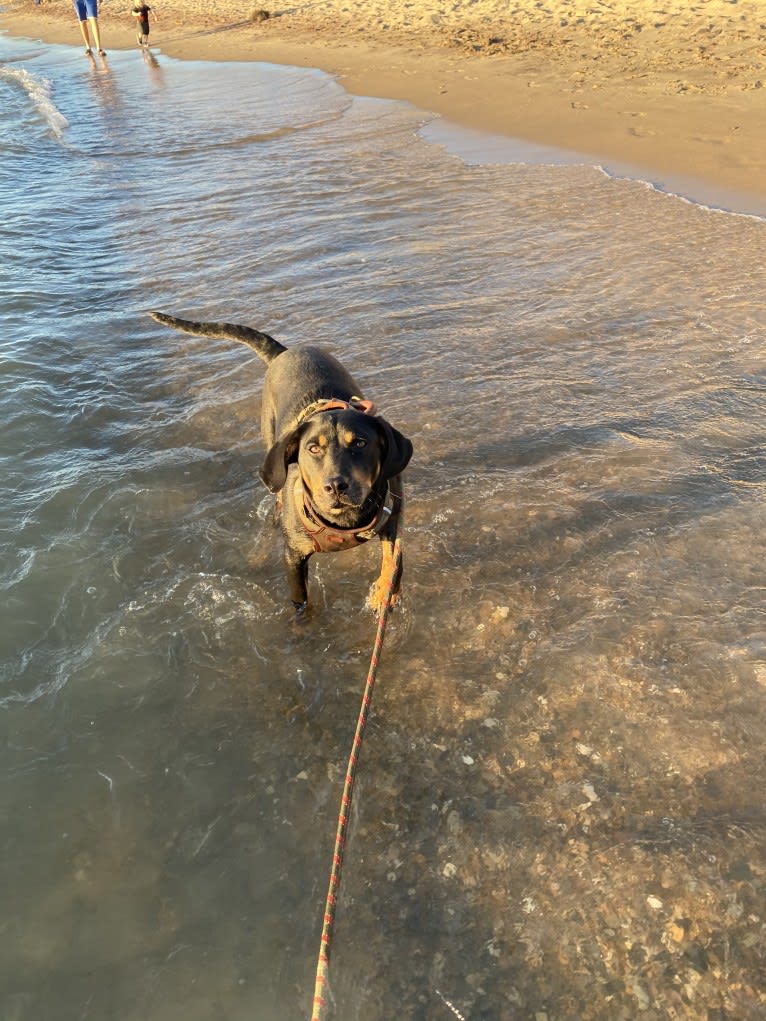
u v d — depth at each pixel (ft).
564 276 9.55
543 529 5.54
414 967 3.21
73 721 4.38
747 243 9.96
